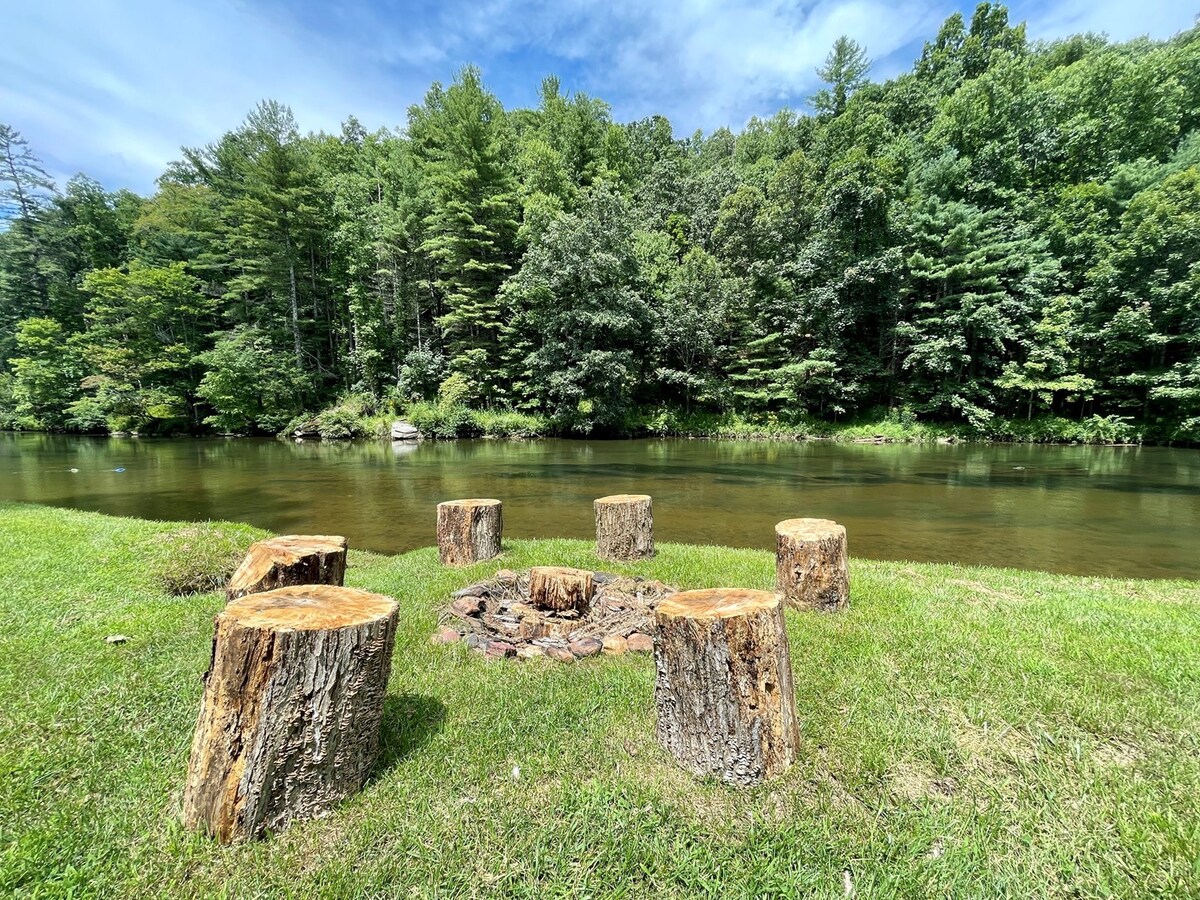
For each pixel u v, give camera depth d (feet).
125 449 69.97
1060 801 7.16
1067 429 73.51
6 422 97.86
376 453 65.46
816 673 10.61
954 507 33.53
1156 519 30.25
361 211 100.89
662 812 7.00
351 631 6.96
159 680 10.54
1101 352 73.05
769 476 46.29
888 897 5.75
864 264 77.20
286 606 7.35
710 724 7.57
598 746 8.44
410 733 8.80
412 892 5.84
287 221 88.69
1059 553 24.03
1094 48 104.68
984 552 24.25
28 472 49.08
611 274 82.48
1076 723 8.88
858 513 31.99
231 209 92.68
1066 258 75.05
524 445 75.87
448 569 18.39
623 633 12.79
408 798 7.26
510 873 6.08
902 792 7.38
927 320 77.51
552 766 7.96
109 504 34.96
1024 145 82.79
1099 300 71.72
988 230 75.20
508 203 90.22
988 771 7.77
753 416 92.07
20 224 98.43
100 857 6.23
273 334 92.02
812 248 83.92
